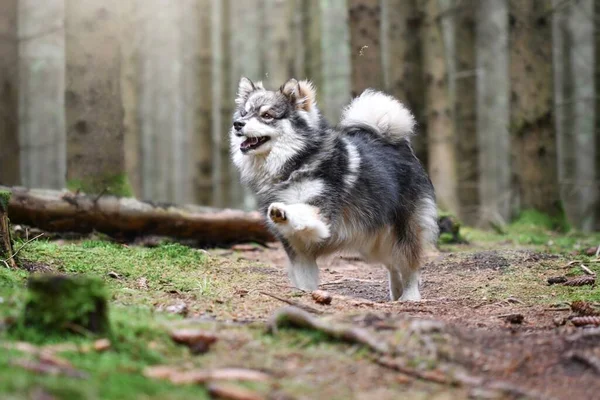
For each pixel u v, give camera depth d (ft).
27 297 12.39
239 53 92.94
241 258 27.48
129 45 61.62
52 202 27.09
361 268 29.37
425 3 46.83
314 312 16.61
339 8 94.73
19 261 19.81
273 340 13.12
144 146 98.53
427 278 25.34
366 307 17.99
